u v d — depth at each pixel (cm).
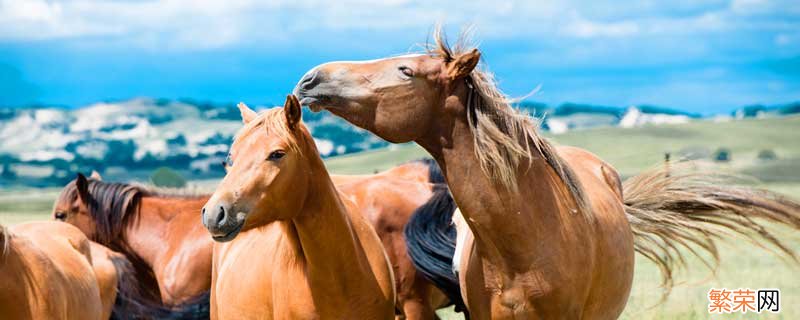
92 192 1003
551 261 575
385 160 11062
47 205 5781
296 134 579
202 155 18188
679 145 11150
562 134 12306
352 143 15100
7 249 610
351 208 662
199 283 949
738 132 12025
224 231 548
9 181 14538
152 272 999
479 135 558
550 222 577
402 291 898
